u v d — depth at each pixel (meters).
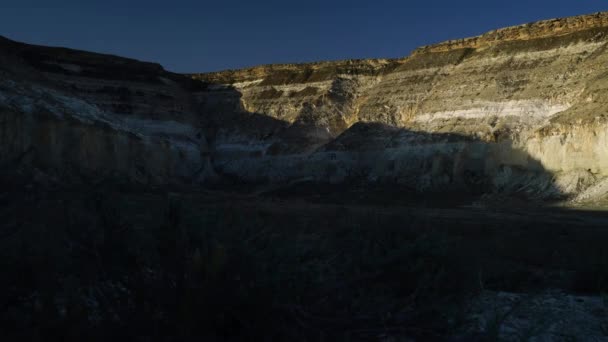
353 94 93.94
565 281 12.91
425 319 5.91
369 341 5.66
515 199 52.66
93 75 94.00
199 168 87.94
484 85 73.06
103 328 5.34
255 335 5.36
